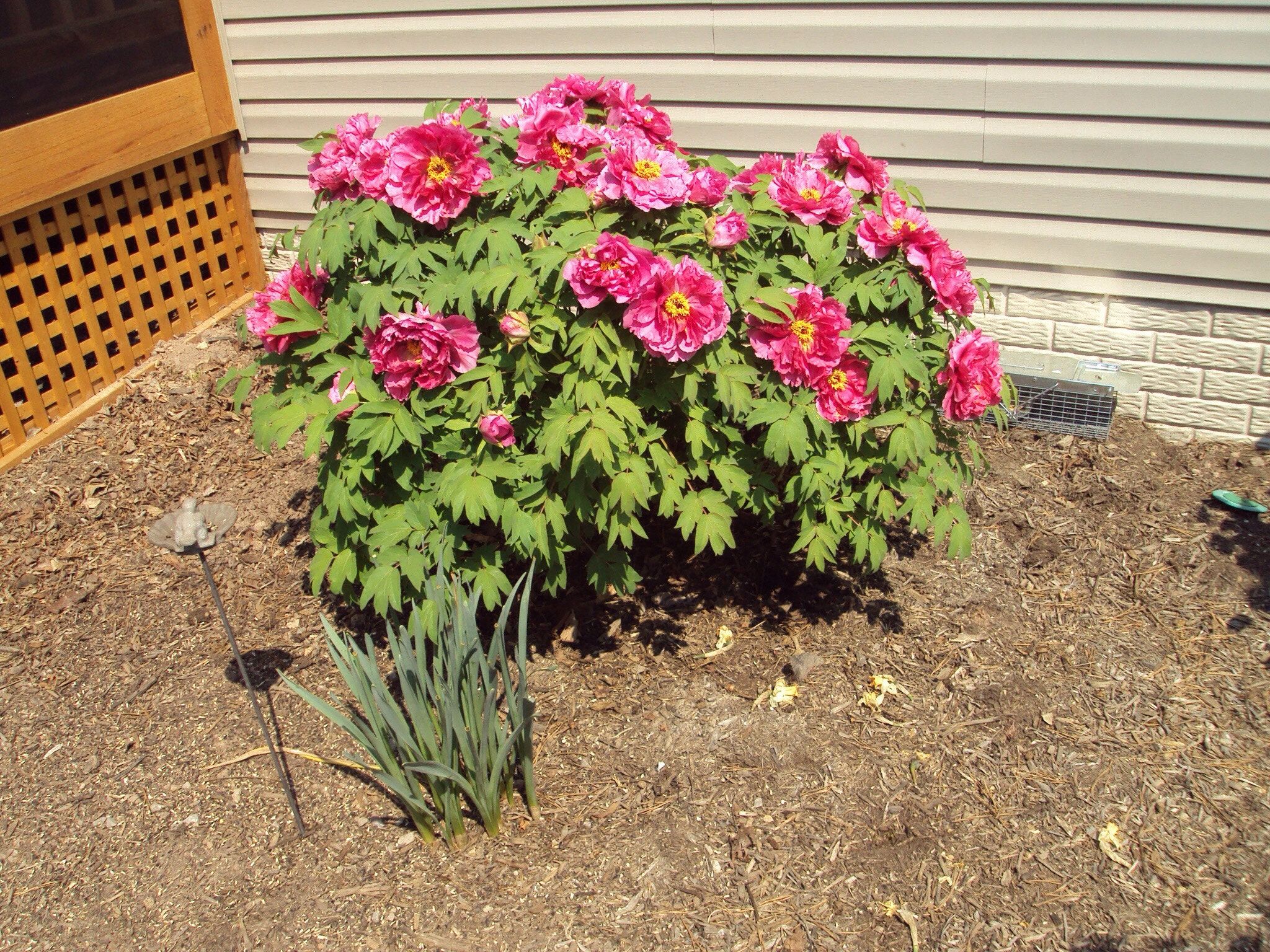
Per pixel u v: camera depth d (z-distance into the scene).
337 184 3.14
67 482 4.54
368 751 2.87
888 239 3.10
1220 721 3.22
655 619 3.71
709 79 4.73
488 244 3.02
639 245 2.93
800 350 2.96
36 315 4.73
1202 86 3.96
